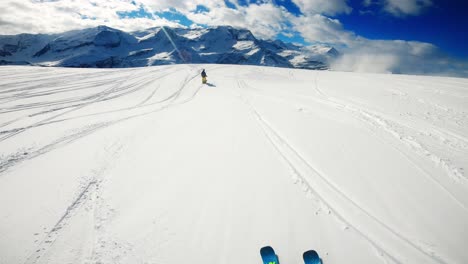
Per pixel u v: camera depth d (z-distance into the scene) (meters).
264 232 5.54
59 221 5.66
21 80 21.17
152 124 12.06
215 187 6.99
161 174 7.59
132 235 5.34
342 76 30.28
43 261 4.72
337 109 14.12
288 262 4.93
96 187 6.90
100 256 4.86
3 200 6.25
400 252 5.10
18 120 11.94
